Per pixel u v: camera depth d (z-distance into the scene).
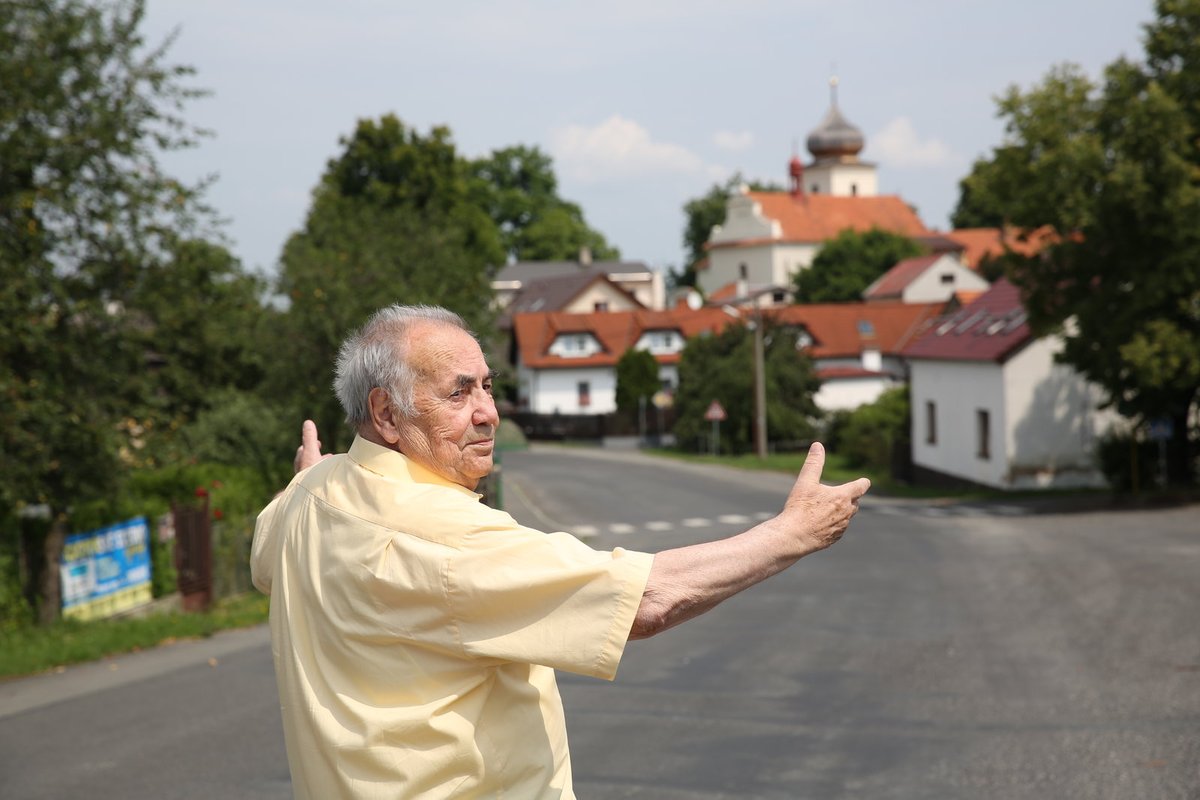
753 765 6.74
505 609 1.67
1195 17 26.59
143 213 13.28
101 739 7.98
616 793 6.21
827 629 12.55
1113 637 11.39
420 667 1.74
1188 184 25.73
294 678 1.85
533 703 1.83
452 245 24.77
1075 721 7.67
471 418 1.88
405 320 1.91
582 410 72.94
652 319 74.25
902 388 50.25
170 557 16.11
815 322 70.00
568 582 1.65
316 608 1.83
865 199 107.31
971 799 5.98
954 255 79.38
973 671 9.76
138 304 13.76
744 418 55.28
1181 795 5.89
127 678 10.66
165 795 6.44
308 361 21.42
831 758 6.88
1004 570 18.34
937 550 21.94
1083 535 23.31
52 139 12.77
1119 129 27.14
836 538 1.78
